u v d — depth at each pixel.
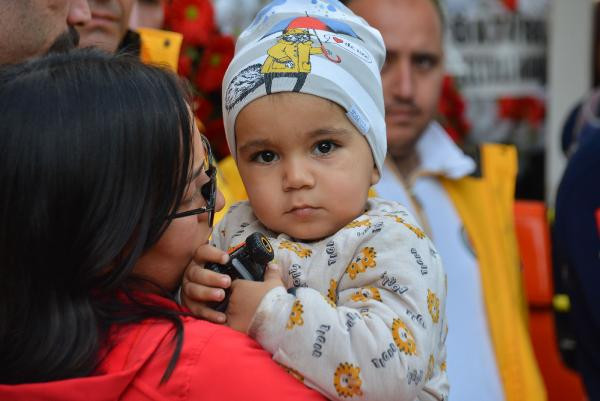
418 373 1.45
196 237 1.52
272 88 1.59
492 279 2.72
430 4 2.79
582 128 2.95
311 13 1.70
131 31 2.39
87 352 1.37
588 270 2.64
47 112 1.36
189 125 1.44
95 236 1.36
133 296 1.46
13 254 1.37
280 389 1.39
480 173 2.86
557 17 4.43
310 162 1.61
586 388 2.75
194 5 2.84
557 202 2.74
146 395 1.37
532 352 2.82
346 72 1.63
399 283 1.51
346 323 1.43
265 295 1.46
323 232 1.62
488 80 4.42
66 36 1.72
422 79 2.75
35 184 1.34
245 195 2.49
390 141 2.72
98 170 1.35
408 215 1.65
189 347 1.39
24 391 1.32
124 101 1.39
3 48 1.65
